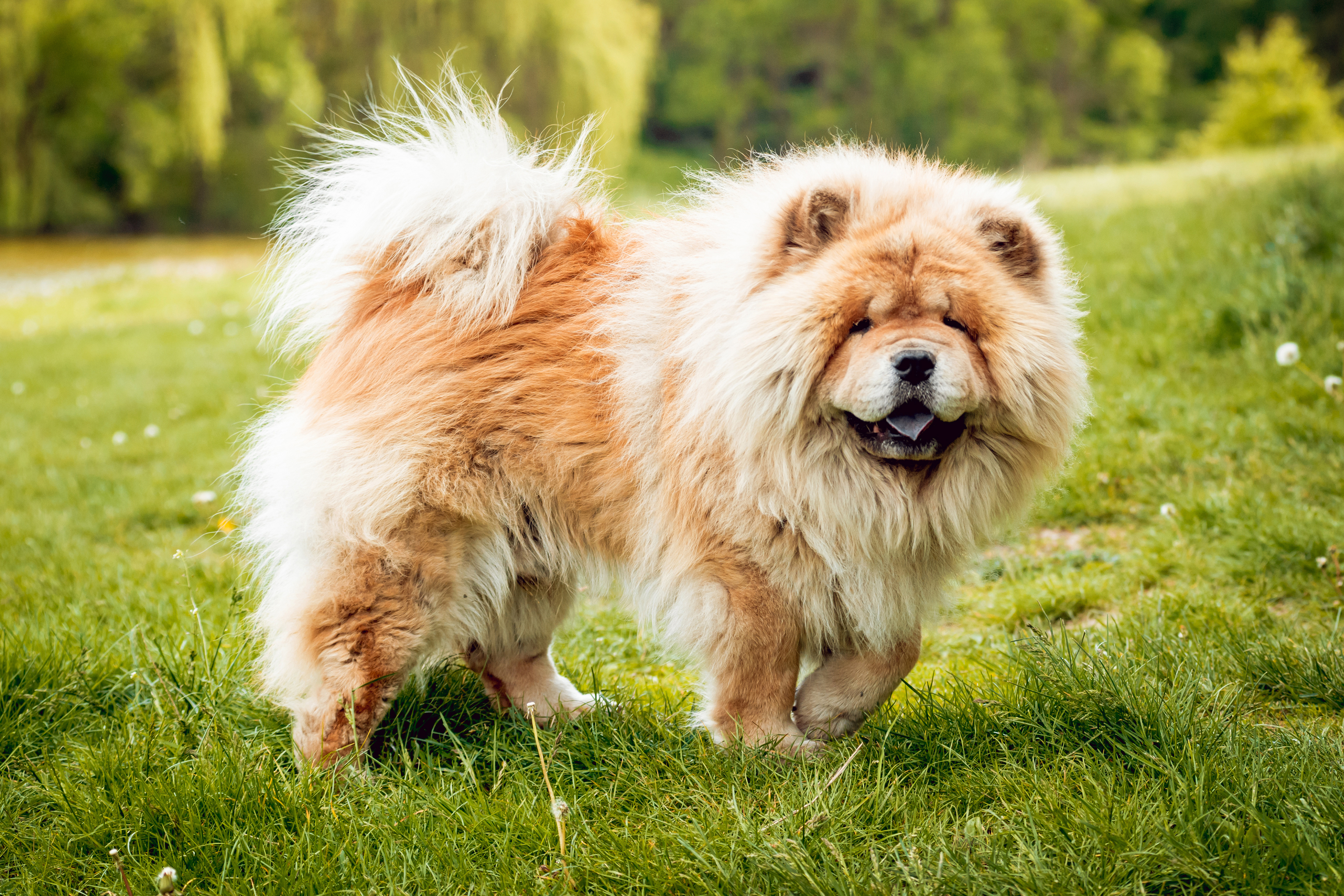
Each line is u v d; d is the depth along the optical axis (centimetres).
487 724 353
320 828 279
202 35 3238
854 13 5469
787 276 308
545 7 3422
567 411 330
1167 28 6241
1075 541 513
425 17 3359
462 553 333
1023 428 305
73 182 3706
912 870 245
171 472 723
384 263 356
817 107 5569
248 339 1203
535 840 273
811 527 309
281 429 349
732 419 304
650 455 328
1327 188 848
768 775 296
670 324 333
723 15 5522
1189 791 258
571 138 390
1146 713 294
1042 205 1316
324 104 3722
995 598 466
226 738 329
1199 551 454
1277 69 4066
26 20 3144
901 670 333
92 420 907
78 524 616
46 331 1467
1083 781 270
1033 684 321
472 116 363
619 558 342
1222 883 231
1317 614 393
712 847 261
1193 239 905
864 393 283
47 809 303
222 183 3959
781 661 318
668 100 5678
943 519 317
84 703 354
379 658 321
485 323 341
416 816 283
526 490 336
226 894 258
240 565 489
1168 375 647
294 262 369
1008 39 5572
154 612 438
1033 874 236
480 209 342
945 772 292
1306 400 568
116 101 3722
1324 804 247
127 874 268
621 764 309
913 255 299
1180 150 4925
